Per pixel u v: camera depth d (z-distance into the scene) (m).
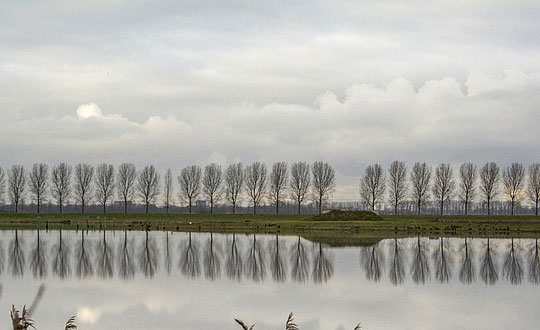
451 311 31.78
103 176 156.00
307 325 28.31
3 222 125.06
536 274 47.22
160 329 27.30
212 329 27.36
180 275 46.28
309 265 52.81
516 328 28.06
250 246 73.88
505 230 103.56
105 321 28.91
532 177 146.62
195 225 119.81
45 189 152.00
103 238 87.00
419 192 151.50
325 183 157.00
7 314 29.77
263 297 35.81
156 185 158.12
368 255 62.06
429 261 56.38
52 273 47.41
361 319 29.66
